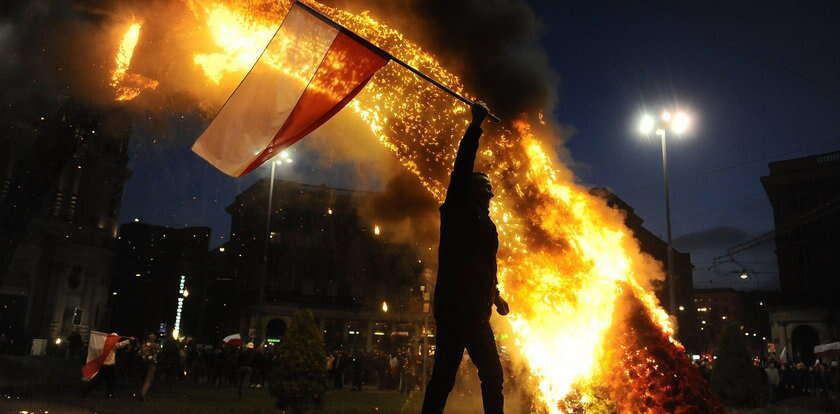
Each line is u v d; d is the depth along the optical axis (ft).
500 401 9.88
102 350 54.49
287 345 46.11
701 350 233.76
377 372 100.68
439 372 9.89
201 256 231.09
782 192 171.32
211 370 89.10
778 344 167.84
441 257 10.34
